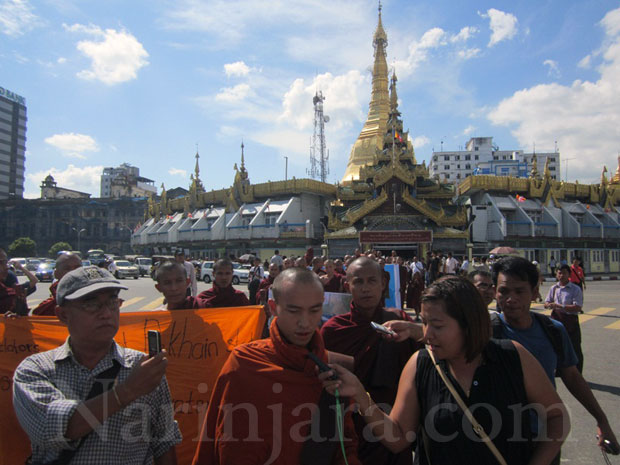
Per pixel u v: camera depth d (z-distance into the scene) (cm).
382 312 418
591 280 3956
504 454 255
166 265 570
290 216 5184
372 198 4456
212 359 492
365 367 390
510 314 383
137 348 488
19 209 10238
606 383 775
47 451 260
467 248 3909
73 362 276
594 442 541
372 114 6116
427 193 4584
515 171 9619
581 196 5397
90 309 270
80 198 10106
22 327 457
